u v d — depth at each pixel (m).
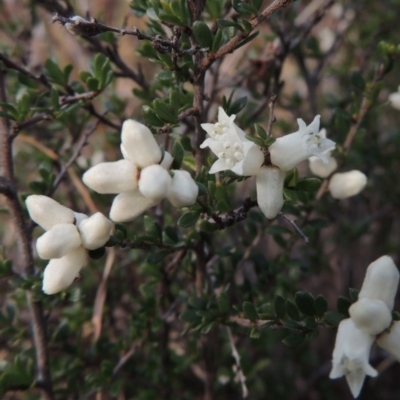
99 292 0.10
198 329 0.08
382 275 0.07
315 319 0.07
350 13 0.14
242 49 0.12
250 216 0.10
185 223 0.07
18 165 0.12
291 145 0.07
